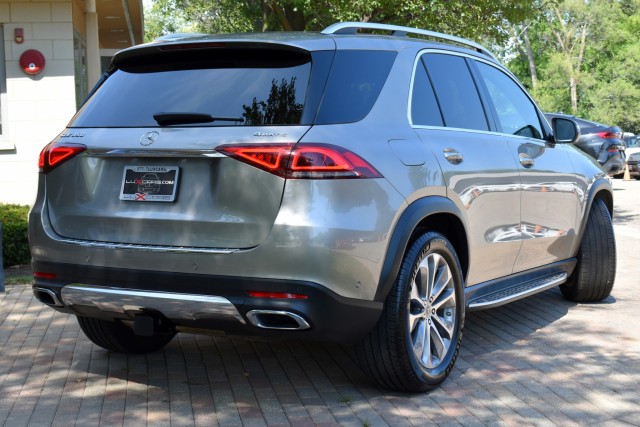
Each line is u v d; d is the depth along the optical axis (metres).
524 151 5.67
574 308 6.82
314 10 15.75
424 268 4.46
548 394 4.54
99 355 5.35
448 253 4.62
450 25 15.74
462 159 4.82
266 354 5.36
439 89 4.96
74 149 4.34
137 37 22.45
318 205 3.84
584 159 6.76
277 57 4.26
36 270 4.43
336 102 4.12
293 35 4.48
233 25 26.14
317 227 3.81
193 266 3.95
